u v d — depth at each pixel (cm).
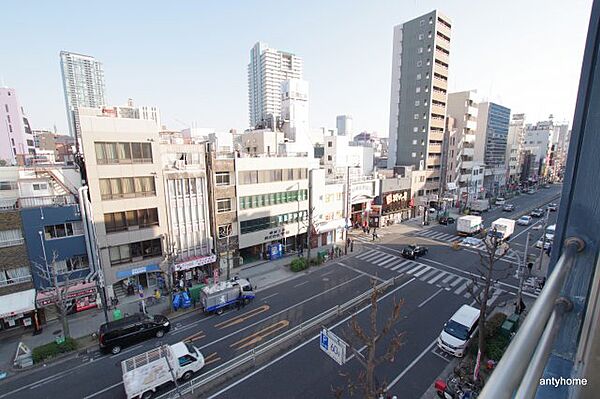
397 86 6309
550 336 142
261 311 2433
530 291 2719
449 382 1588
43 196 2406
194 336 2119
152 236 2791
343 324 2203
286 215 3753
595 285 175
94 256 2481
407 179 5553
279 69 15525
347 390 1591
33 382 1733
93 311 2497
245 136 5059
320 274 3181
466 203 6544
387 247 4081
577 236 195
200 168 3028
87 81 14800
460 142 6756
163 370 1614
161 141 3008
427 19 5659
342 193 4422
